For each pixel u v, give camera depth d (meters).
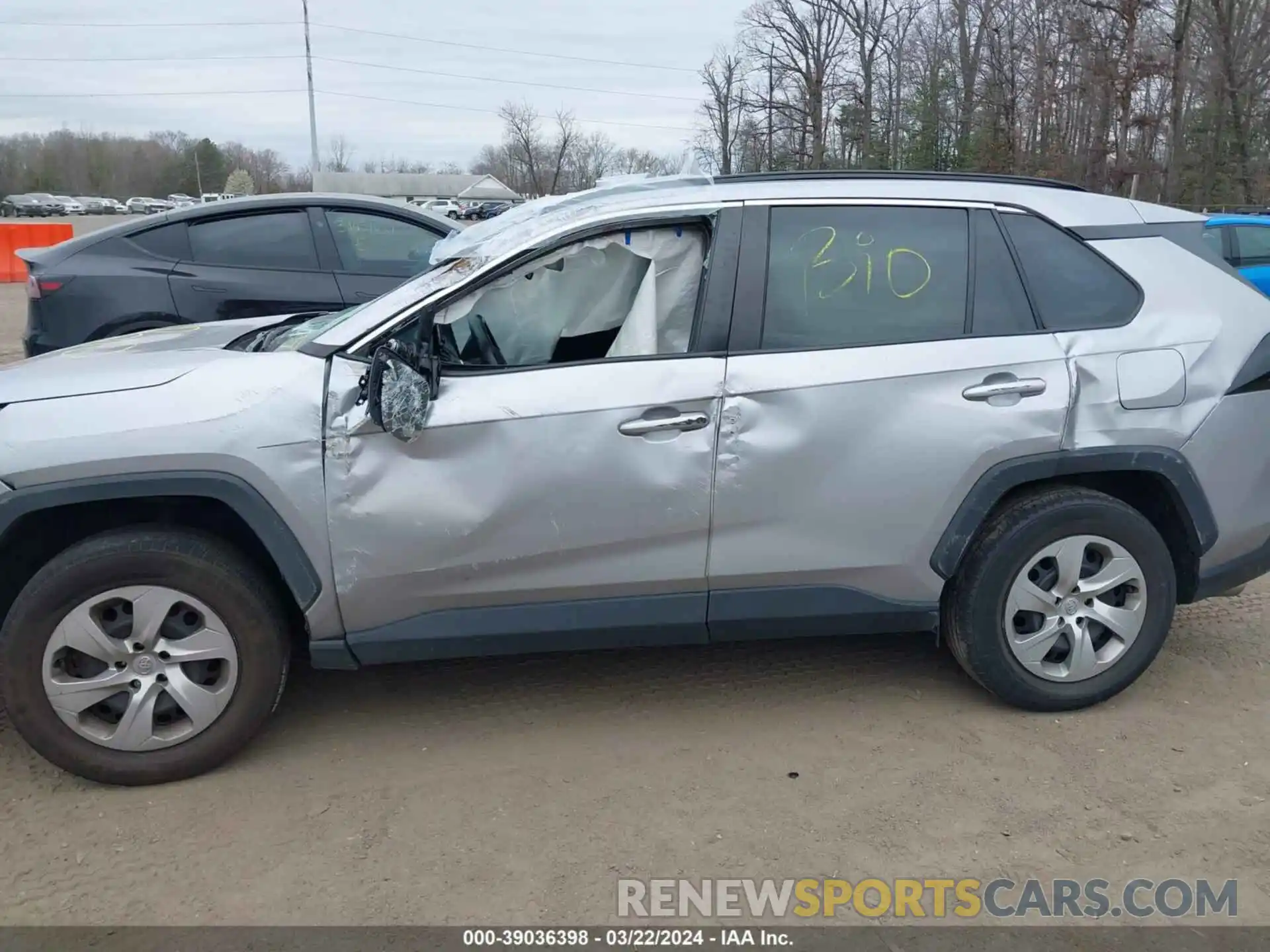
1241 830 3.04
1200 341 3.57
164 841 2.98
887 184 3.58
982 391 3.40
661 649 4.27
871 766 3.38
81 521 3.29
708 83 58.69
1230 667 4.10
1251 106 33.38
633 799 3.19
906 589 3.54
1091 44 34.09
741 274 3.39
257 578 3.27
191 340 4.14
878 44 51.47
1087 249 3.61
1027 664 3.60
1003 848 2.96
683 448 3.29
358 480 3.17
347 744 3.52
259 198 6.77
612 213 3.38
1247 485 3.64
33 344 6.45
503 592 3.34
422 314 3.27
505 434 3.20
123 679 3.16
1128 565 3.57
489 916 2.67
